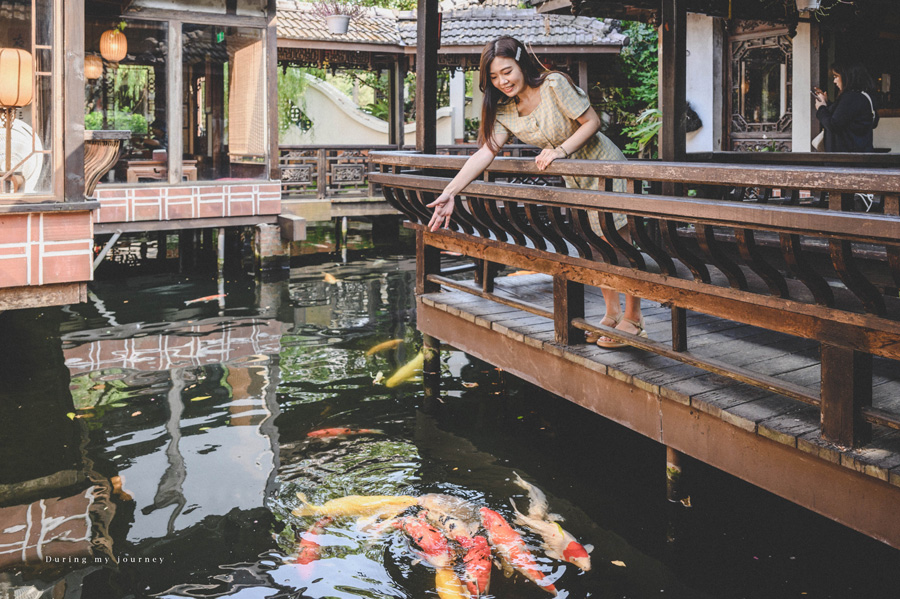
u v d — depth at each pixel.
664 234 3.21
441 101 19.80
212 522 3.72
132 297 9.05
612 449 4.58
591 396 4.01
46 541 3.54
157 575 3.26
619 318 4.15
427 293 5.70
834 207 2.59
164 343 6.99
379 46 14.09
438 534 3.57
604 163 3.42
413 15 15.13
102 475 4.25
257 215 10.92
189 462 4.42
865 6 7.76
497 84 3.68
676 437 3.51
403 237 14.35
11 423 5.04
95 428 4.95
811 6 6.71
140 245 13.04
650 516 3.73
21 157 5.55
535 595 3.08
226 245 12.27
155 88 11.31
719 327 4.51
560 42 13.59
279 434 4.83
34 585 3.18
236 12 10.77
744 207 2.79
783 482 3.02
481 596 3.07
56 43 5.56
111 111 11.18
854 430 2.75
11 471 4.29
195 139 11.56
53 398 5.52
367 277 10.36
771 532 3.57
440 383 5.73
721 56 10.45
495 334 4.79
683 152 4.77
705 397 3.34
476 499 3.93
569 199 3.63
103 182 10.39
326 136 17.69
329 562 3.35
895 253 2.36
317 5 14.58
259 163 11.12
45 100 5.58
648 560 3.34
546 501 3.90
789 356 3.85
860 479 2.73
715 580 3.18
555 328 4.25
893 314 3.84
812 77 9.21
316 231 15.12
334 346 6.89
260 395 5.57
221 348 6.82
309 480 4.18
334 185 13.48
